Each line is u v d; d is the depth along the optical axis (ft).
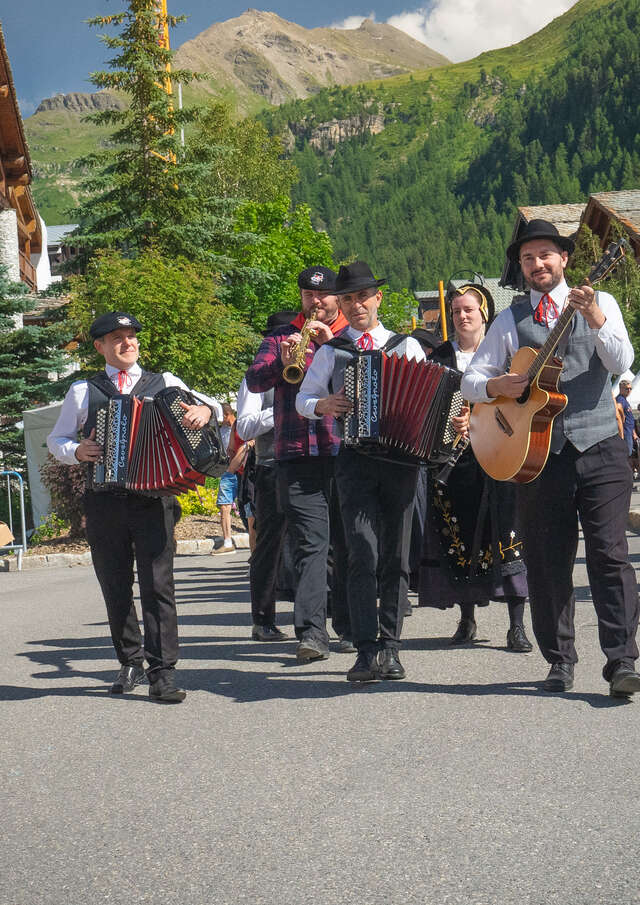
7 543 49.96
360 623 18.02
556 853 10.05
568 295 15.69
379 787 12.44
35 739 15.75
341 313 21.12
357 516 18.10
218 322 76.74
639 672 15.84
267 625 23.85
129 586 18.56
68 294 90.12
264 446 23.36
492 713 15.57
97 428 17.48
